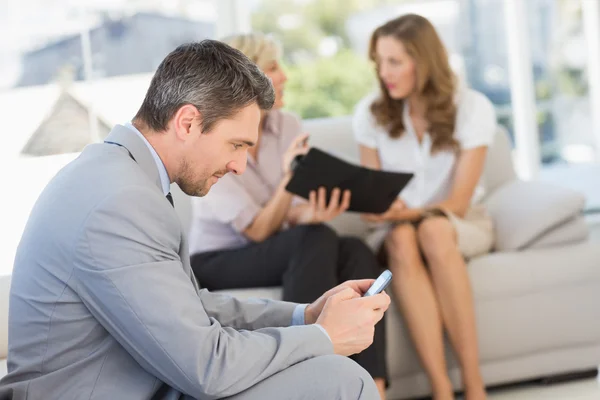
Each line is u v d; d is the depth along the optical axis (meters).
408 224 2.82
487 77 4.38
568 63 4.45
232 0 3.96
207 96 1.53
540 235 2.96
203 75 1.53
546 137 4.46
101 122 3.69
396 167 3.13
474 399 2.67
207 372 1.44
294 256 2.59
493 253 2.97
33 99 3.58
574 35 4.45
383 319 2.58
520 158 4.45
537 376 2.92
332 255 2.58
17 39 3.56
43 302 1.48
